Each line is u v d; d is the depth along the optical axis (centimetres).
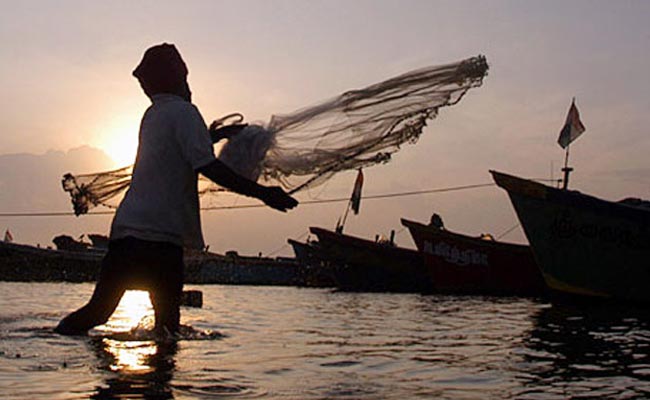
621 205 1468
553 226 1552
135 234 565
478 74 611
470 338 657
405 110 626
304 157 641
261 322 816
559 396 351
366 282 2836
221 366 413
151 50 609
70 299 1223
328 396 331
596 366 463
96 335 557
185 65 617
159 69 599
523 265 2231
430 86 621
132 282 570
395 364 453
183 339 558
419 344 589
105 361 415
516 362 476
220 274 3819
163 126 580
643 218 1441
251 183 584
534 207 1569
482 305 1473
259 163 635
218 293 2170
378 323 860
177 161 580
